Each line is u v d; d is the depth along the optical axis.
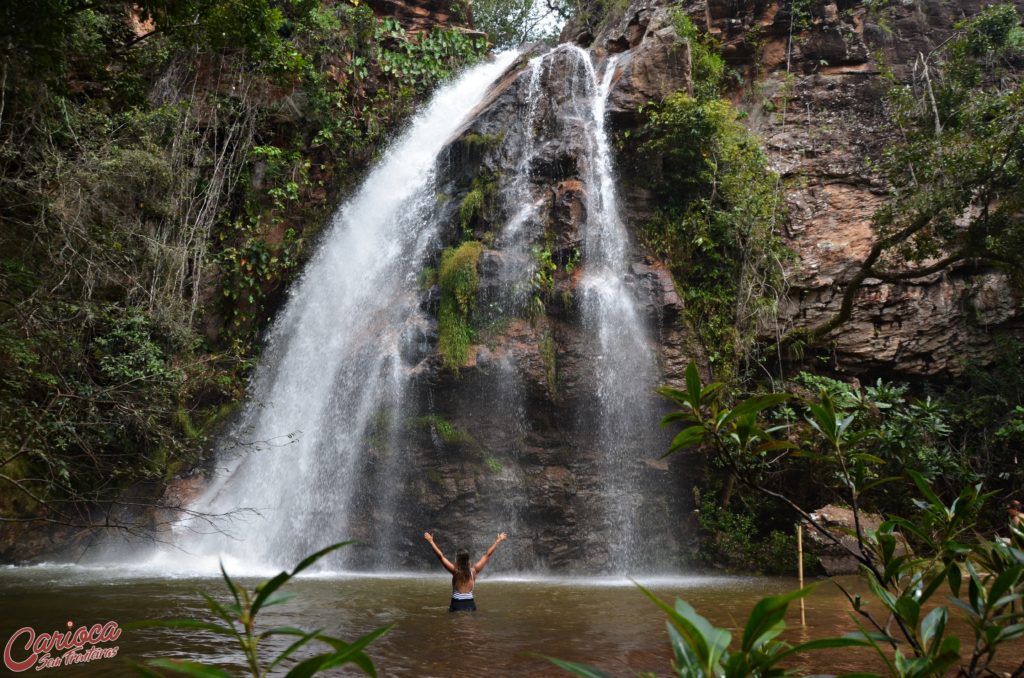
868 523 14.48
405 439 16.14
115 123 16.55
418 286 17.98
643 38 20.47
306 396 18.44
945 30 21.69
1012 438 15.85
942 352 18.06
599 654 6.55
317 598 10.53
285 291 21.02
